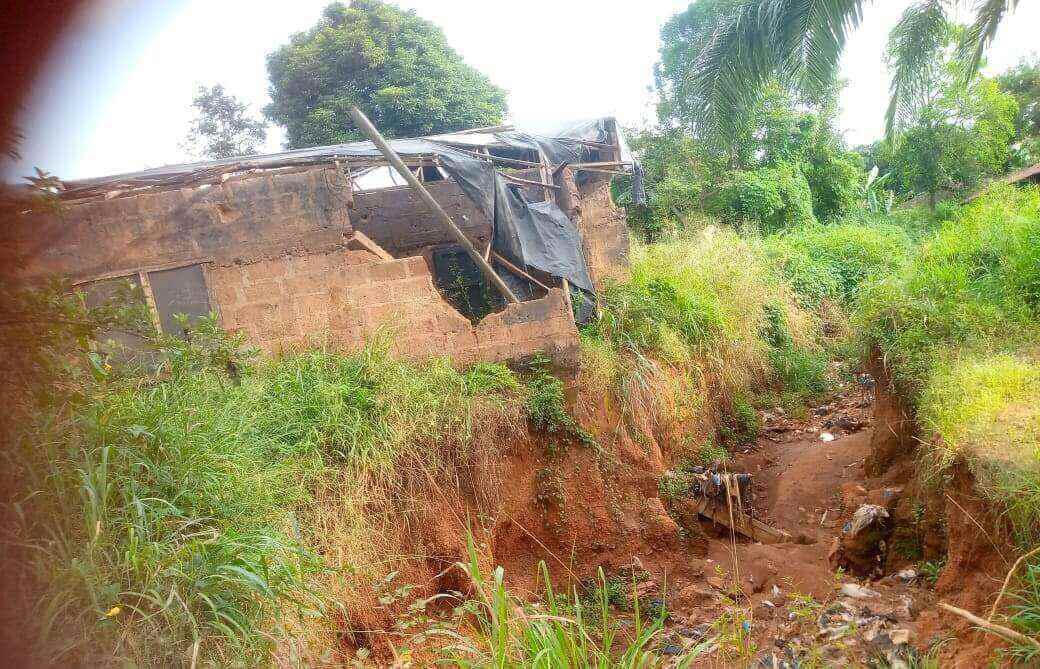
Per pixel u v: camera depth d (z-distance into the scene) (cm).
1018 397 625
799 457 1058
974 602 537
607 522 821
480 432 770
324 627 528
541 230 1088
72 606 393
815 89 956
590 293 1105
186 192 784
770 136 2319
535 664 400
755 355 1302
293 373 737
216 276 792
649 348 1090
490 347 851
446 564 685
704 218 1841
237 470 561
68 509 425
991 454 555
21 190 386
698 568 826
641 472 892
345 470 668
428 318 836
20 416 420
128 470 482
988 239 930
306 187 809
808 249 1781
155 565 425
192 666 383
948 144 2362
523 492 801
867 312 938
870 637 575
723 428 1154
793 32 912
